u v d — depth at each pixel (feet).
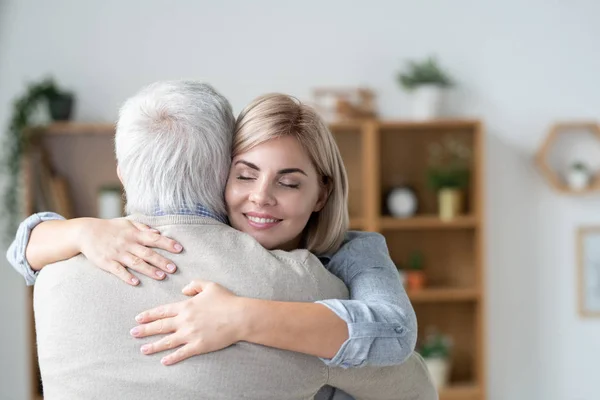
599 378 14.58
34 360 13.61
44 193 13.52
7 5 13.93
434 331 14.30
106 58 14.05
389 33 14.23
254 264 3.63
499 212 14.48
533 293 14.53
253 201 3.96
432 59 14.25
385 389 3.97
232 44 14.17
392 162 14.23
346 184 4.43
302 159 4.04
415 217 13.74
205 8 14.15
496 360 14.53
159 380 3.41
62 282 3.64
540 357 14.56
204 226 3.72
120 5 14.06
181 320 3.44
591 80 14.47
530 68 14.42
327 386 3.99
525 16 14.39
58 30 14.01
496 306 14.53
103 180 13.83
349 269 4.21
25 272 4.04
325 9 14.19
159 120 3.78
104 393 3.43
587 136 14.53
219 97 3.98
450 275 14.26
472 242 14.21
